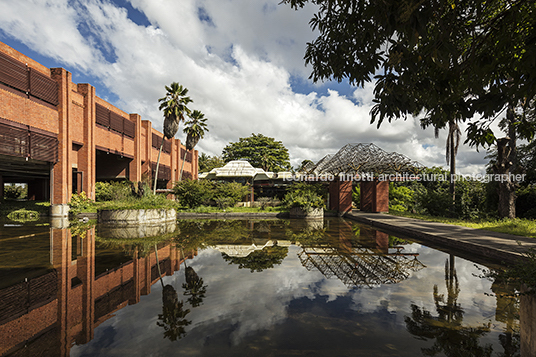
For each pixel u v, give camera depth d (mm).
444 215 14945
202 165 52094
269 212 18047
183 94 21656
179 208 20781
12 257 5805
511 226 9055
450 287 3863
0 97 13625
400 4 1690
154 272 4688
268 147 44844
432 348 2238
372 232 10039
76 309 3133
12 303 3336
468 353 2160
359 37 2477
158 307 3172
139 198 15844
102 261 5473
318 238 8602
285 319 2824
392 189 22188
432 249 6738
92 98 20188
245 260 5582
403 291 3703
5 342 2381
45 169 20250
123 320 2826
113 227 11578
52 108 16719
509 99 1910
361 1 2273
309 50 3201
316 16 3000
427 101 2492
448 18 2102
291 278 4332
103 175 26047
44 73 16516
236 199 21891
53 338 2455
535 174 12875
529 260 2188
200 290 3764
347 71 2838
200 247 7039
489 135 2578
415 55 1998
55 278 4340
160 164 31594
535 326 1803
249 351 2186
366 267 5012
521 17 1953
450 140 15852
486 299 3398
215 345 2295
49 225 12133
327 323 2725
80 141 19297
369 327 2637
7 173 22406
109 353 2178
